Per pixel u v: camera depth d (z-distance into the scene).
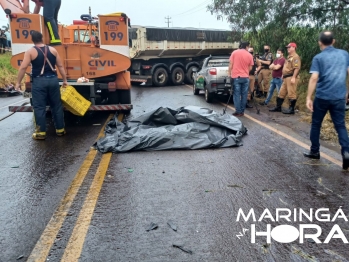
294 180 4.50
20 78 6.29
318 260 2.83
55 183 4.51
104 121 8.59
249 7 11.95
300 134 7.02
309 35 11.28
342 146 4.82
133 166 5.12
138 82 19.92
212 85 11.09
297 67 8.89
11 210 3.74
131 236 3.19
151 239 3.14
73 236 3.19
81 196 4.08
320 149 5.92
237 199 3.96
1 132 7.57
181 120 6.75
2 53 26.19
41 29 7.87
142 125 6.69
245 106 9.34
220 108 10.41
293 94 9.14
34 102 6.62
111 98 9.16
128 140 6.02
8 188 4.36
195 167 5.06
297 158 5.43
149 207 3.77
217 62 12.65
